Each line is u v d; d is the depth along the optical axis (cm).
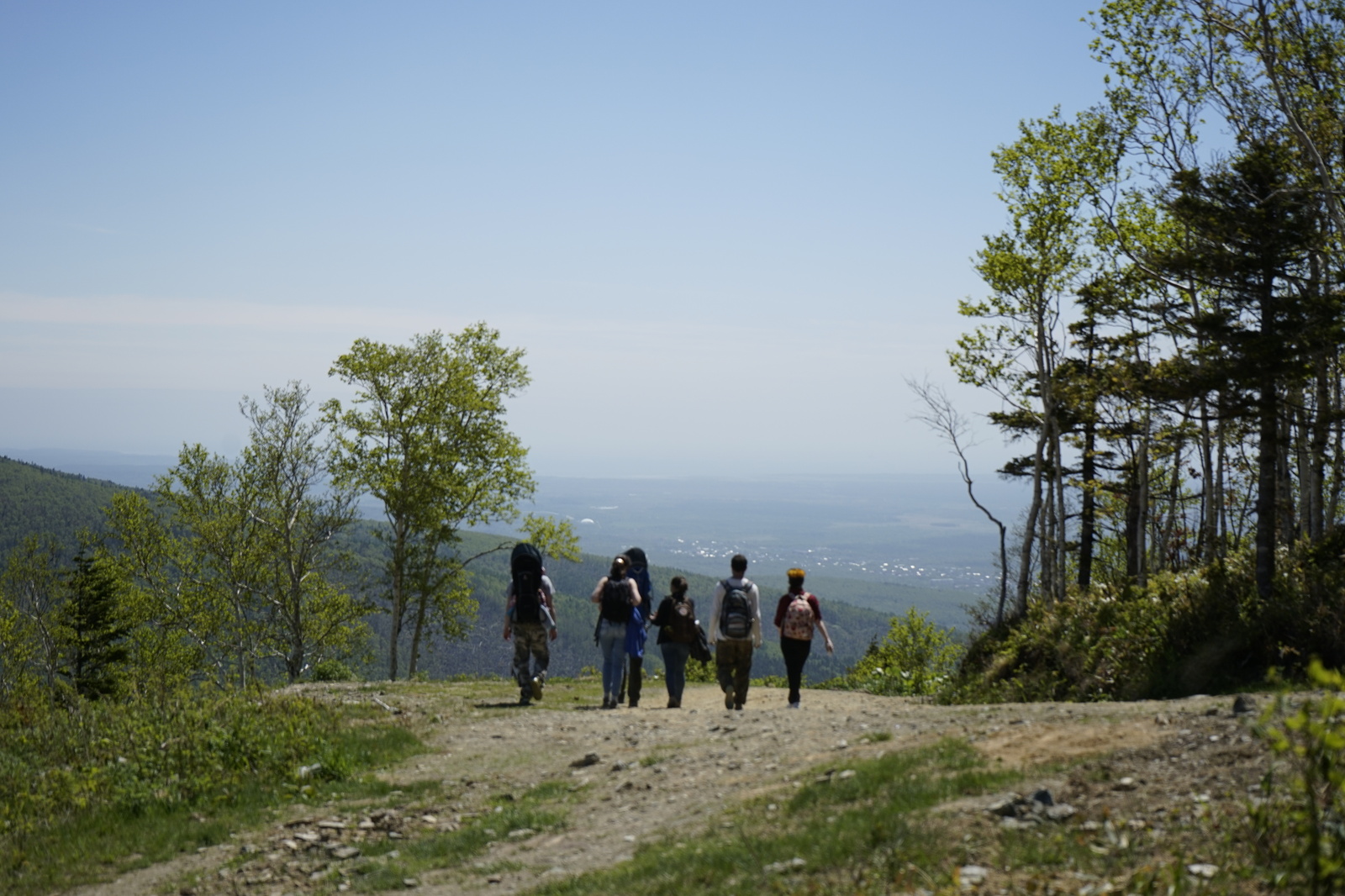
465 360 3625
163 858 743
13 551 4747
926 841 519
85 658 4472
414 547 3553
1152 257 2267
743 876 521
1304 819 405
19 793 926
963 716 934
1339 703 387
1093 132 2703
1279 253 1636
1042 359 3130
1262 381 1564
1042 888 444
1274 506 1496
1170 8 2308
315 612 4025
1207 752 618
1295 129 1795
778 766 802
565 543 3666
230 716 1126
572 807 782
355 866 690
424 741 1128
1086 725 766
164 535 4419
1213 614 1393
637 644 1398
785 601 1327
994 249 3091
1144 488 3038
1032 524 3111
